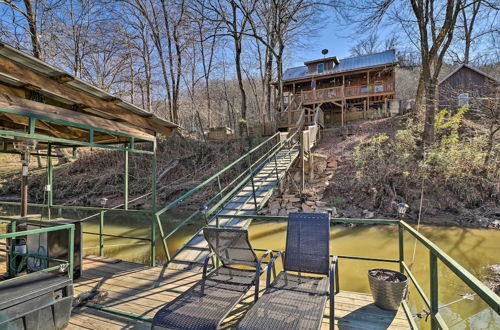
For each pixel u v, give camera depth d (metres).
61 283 2.49
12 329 2.10
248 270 3.03
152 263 4.22
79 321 2.67
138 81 17.62
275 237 7.52
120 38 16.27
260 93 28.83
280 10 16.08
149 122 4.30
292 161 9.44
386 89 17.33
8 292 2.25
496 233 7.07
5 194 15.12
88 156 15.71
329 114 20.11
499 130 9.72
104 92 3.30
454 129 10.78
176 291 3.32
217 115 25.34
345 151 11.81
